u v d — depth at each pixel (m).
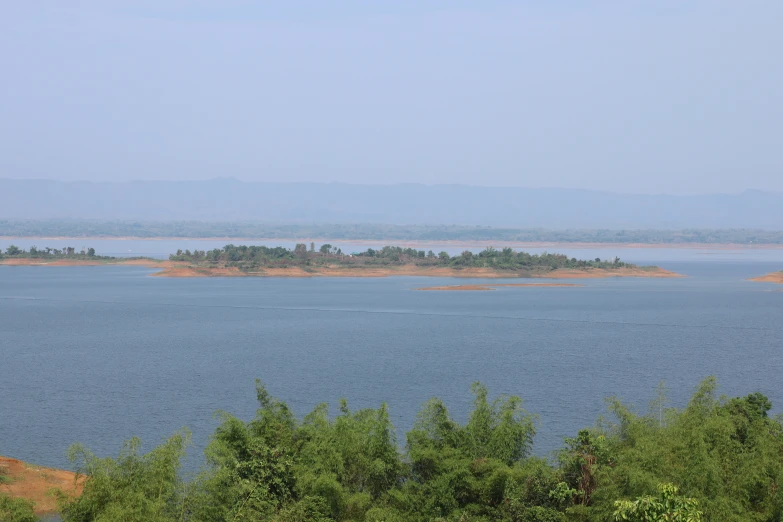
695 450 36.03
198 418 74.06
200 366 109.06
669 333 153.88
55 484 50.34
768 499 36.81
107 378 98.38
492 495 40.00
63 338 144.50
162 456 35.94
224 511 37.03
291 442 42.25
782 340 143.00
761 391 90.00
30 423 72.19
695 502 29.36
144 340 141.38
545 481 38.91
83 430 69.38
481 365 109.19
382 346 132.12
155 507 33.66
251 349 128.25
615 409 46.22
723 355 121.50
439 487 39.75
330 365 109.50
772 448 39.62
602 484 36.16
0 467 52.16
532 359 115.69
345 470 40.28
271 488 39.28
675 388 90.75
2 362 113.62
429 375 99.88
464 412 75.38
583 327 164.88
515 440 42.75
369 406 78.56
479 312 198.50
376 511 37.62
